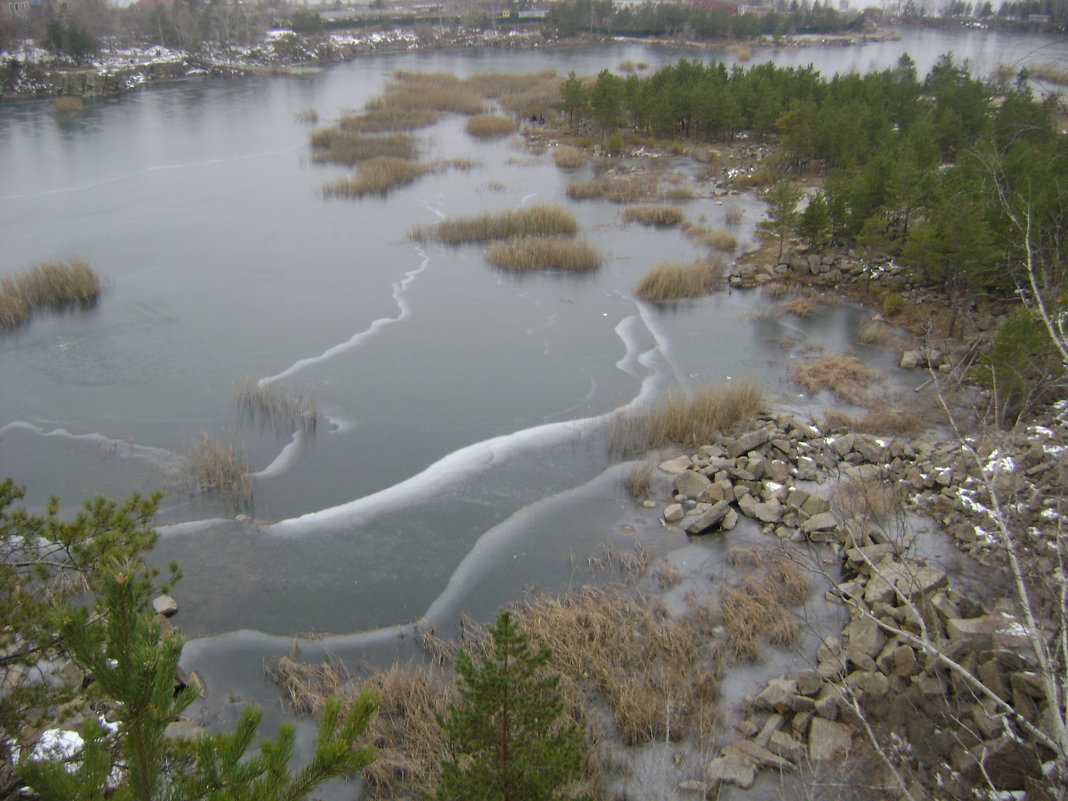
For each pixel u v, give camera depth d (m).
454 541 18.66
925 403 23.88
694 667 14.29
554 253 36.72
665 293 33.50
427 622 16.14
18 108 71.75
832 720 12.80
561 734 9.79
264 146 59.19
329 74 95.75
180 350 28.27
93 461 21.62
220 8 112.31
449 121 69.62
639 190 48.00
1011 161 27.75
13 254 36.75
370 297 33.19
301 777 6.42
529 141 62.12
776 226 36.00
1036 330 19.98
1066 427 19.25
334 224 42.25
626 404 24.89
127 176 50.66
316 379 26.39
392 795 12.00
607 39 126.44
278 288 33.88
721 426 22.88
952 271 30.05
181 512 19.58
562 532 18.91
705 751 12.54
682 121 63.25
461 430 23.50
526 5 151.50
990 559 15.88
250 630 15.98
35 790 5.81
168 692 6.01
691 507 19.52
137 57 92.69
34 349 28.19
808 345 28.77
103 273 34.84
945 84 53.94
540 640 14.93
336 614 16.42
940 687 12.13
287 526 19.14
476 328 30.47
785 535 18.34
